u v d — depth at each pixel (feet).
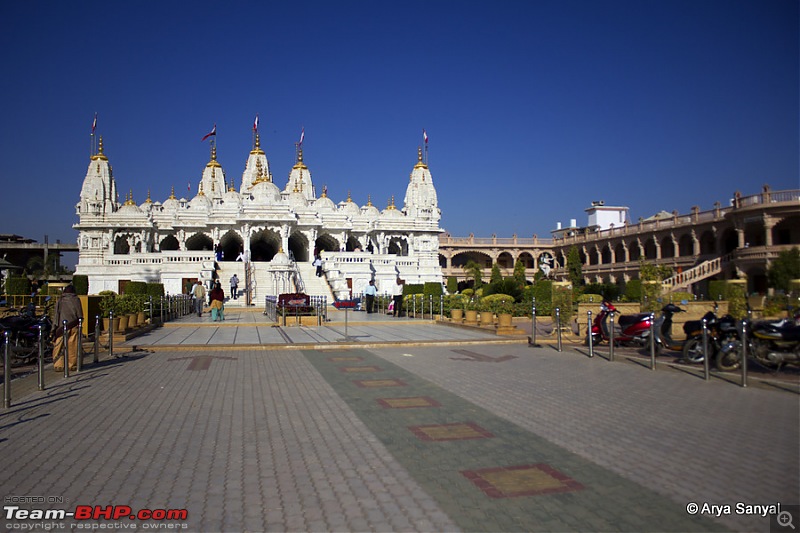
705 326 44.73
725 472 23.53
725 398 37.70
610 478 22.89
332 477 23.00
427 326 97.81
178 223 240.53
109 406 35.55
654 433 29.25
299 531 18.26
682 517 19.35
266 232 227.61
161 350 64.08
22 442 27.76
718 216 194.08
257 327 95.96
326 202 265.75
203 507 20.07
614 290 163.53
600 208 311.06
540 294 123.24
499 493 21.38
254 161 294.87
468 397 38.09
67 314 49.14
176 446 27.09
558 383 43.21
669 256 229.04
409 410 34.37
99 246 238.89
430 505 20.26
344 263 194.29
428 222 268.41
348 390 40.55
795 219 170.40
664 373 47.75
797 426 30.53
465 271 307.99
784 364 48.32
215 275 181.47
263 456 25.63
